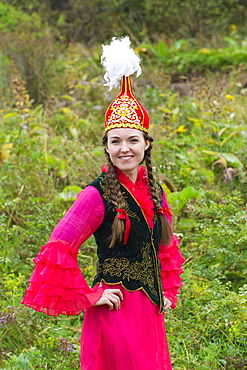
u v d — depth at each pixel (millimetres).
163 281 3617
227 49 14000
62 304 3074
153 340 3254
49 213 5801
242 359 4176
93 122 9359
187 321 4598
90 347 3244
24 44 12492
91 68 12766
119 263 3236
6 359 4508
